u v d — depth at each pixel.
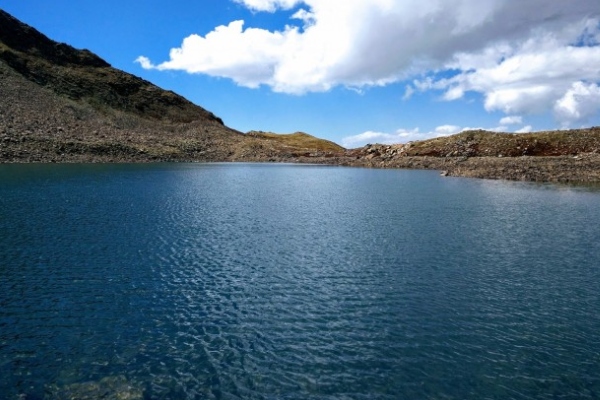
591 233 48.09
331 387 19.20
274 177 119.69
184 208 61.38
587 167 118.44
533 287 31.31
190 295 28.92
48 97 190.12
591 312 27.14
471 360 21.58
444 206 67.44
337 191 86.88
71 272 32.50
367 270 34.75
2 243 39.31
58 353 21.34
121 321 24.92
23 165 117.06
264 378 19.75
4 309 25.95
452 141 187.12
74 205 59.69
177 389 18.78
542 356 21.98
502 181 109.62
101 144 158.38
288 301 28.38
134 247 39.62
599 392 19.05
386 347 22.69
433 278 33.09
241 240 43.50
